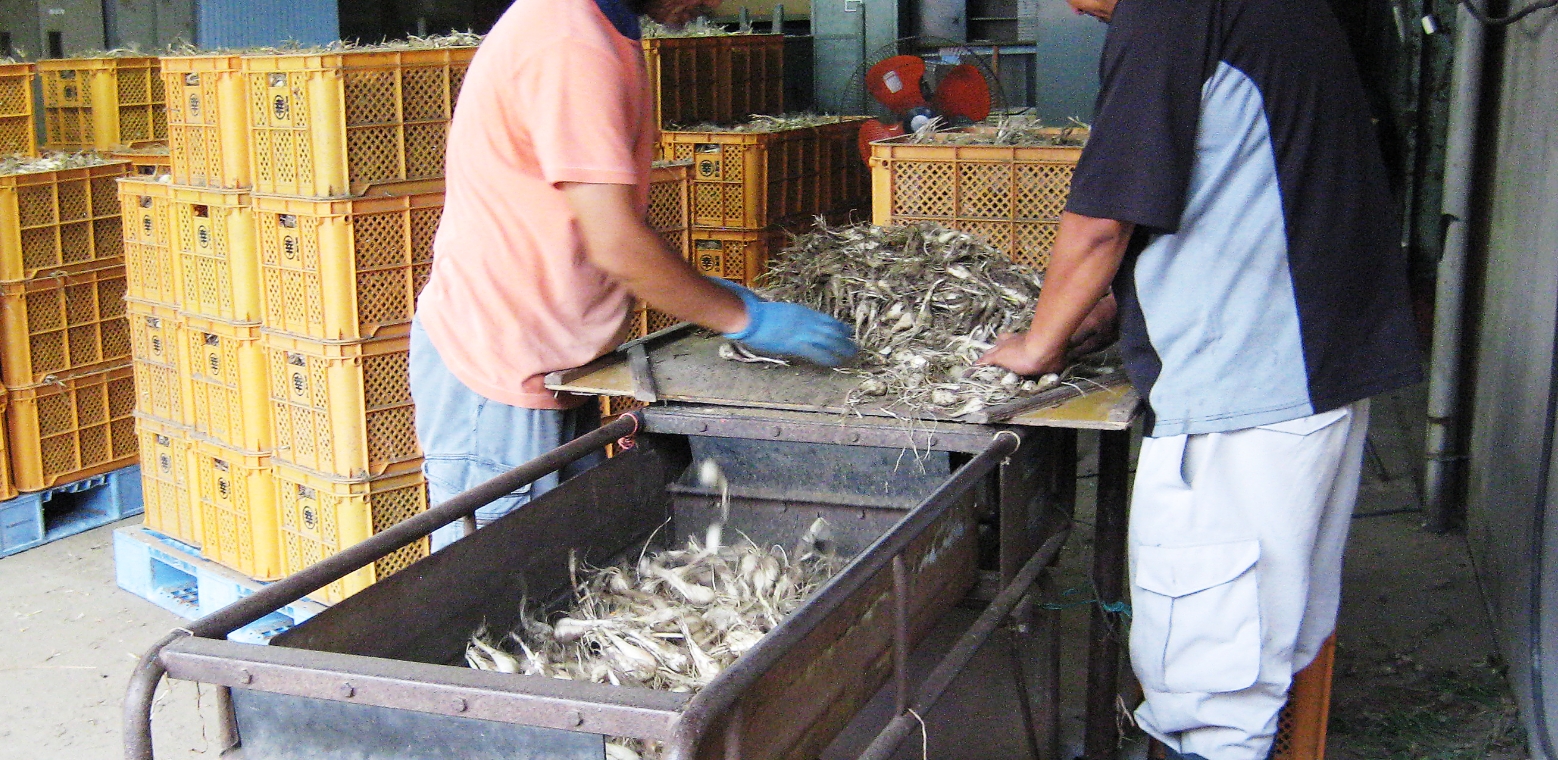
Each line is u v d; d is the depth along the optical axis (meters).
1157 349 2.41
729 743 1.62
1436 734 3.49
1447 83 7.45
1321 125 2.31
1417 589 4.42
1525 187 3.98
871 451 2.77
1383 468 5.61
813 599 1.81
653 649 2.36
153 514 4.74
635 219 2.48
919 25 8.62
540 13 2.50
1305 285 2.32
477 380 2.79
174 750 3.53
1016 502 2.57
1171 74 2.23
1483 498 4.44
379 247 3.86
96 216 5.16
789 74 8.55
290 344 3.95
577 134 2.45
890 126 6.11
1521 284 3.94
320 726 1.76
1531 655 3.34
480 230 2.72
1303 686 2.96
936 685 2.27
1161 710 2.54
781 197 5.98
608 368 2.87
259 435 4.20
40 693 3.91
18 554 5.04
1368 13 10.49
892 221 3.86
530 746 1.64
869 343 2.93
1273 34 2.26
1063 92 7.86
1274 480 2.37
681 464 3.01
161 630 4.37
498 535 2.39
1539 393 3.49
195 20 8.09
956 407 2.56
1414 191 8.03
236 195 4.05
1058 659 3.04
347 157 3.74
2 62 6.05
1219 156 2.28
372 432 3.96
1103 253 2.37
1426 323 7.28
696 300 2.58
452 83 3.89
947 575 2.44
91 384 5.21
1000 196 3.74
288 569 4.24
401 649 2.16
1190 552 2.43
